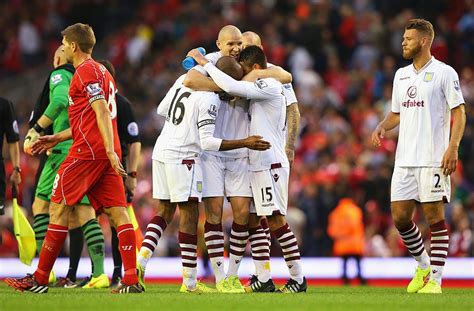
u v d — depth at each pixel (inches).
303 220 2204.7
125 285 1091.9
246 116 1175.6
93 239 1321.4
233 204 1168.8
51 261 1090.1
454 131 1163.3
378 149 2402.8
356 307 920.3
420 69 1191.6
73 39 1098.1
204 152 1157.1
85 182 1074.1
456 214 2044.8
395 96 1228.5
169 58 3127.5
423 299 1041.5
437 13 3085.6
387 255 2128.4
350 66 3024.1
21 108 2965.1
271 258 1941.4
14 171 1359.5
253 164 1157.1
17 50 3299.7
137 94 3036.4
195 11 3257.9
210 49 3093.0
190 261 1157.1
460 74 2913.4
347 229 1860.2
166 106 1163.3
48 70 3309.5
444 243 1184.8
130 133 1385.3
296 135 1208.8
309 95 2770.7
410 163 1187.3
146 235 1164.5
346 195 2246.6
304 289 1178.6
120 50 3245.6
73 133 1084.5
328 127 2578.7
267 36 3014.3
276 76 1168.8
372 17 3063.5
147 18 3346.5
